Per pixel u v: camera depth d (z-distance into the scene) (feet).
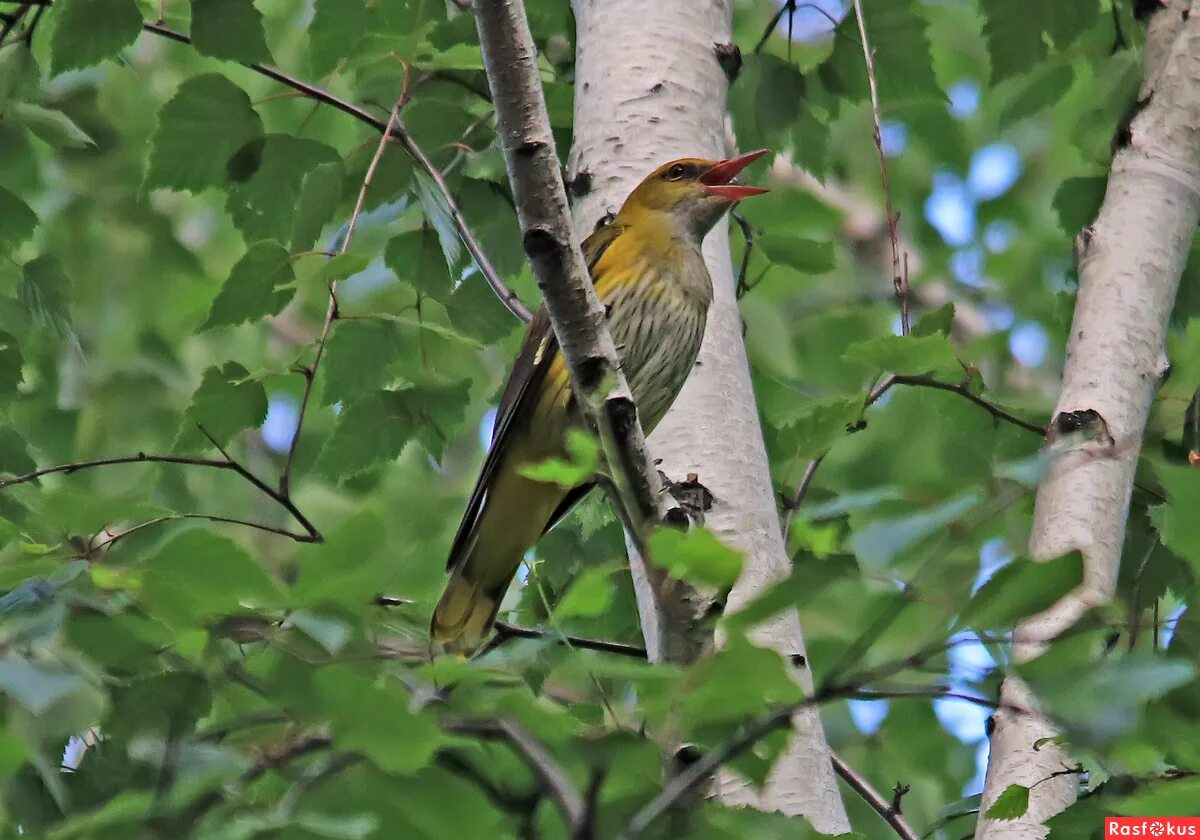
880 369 27.43
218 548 17.61
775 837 17.95
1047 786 22.03
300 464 46.68
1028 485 15.94
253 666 18.39
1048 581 14.96
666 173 28.22
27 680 17.54
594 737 17.46
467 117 35.50
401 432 33.19
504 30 19.26
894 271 29.76
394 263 35.32
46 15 38.68
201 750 18.16
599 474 20.13
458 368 39.91
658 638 19.15
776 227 44.21
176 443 29.60
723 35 29.45
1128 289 27.17
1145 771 17.89
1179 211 28.02
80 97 43.88
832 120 38.19
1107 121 36.19
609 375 20.15
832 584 15.49
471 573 29.71
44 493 23.08
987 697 16.47
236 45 31.42
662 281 30.07
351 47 33.17
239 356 50.08
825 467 41.09
